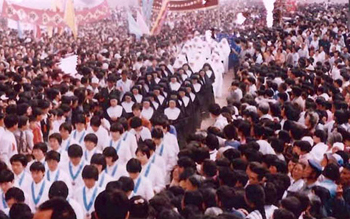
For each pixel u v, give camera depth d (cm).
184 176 752
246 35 2736
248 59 2055
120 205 500
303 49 2161
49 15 2209
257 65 1745
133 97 1362
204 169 763
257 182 713
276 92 1379
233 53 2414
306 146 861
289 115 1113
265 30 2795
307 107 1173
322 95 1345
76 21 2436
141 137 1045
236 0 5244
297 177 756
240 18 3612
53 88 1291
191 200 645
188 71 1720
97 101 1312
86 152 909
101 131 995
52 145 885
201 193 654
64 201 461
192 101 1473
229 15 4169
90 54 2047
